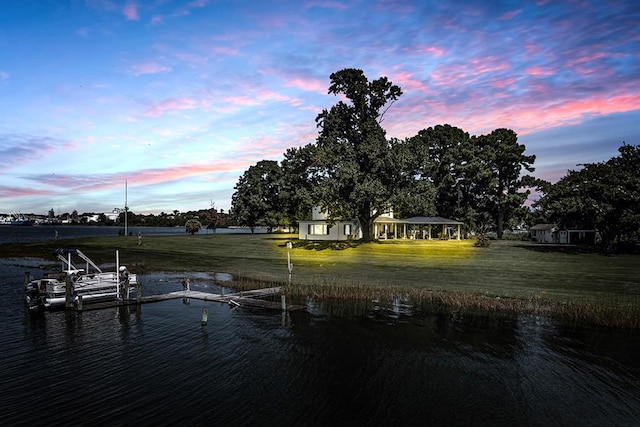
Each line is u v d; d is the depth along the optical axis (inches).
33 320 855.1
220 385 519.2
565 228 2269.9
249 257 1904.5
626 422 430.9
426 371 562.9
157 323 821.9
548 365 583.2
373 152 2156.7
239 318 851.4
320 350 649.6
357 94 2320.4
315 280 1241.4
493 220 3457.2
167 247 2359.7
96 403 469.7
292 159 2655.0
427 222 2856.8
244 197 3939.5
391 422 428.5
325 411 451.8
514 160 3176.7
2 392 498.6
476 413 448.1
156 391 501.0
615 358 608.1
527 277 1269.7
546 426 422.9
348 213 2278.5
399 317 840.9
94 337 730.8
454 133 3506.4
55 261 1886.1
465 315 851.4
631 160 2204.7
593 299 944.9
